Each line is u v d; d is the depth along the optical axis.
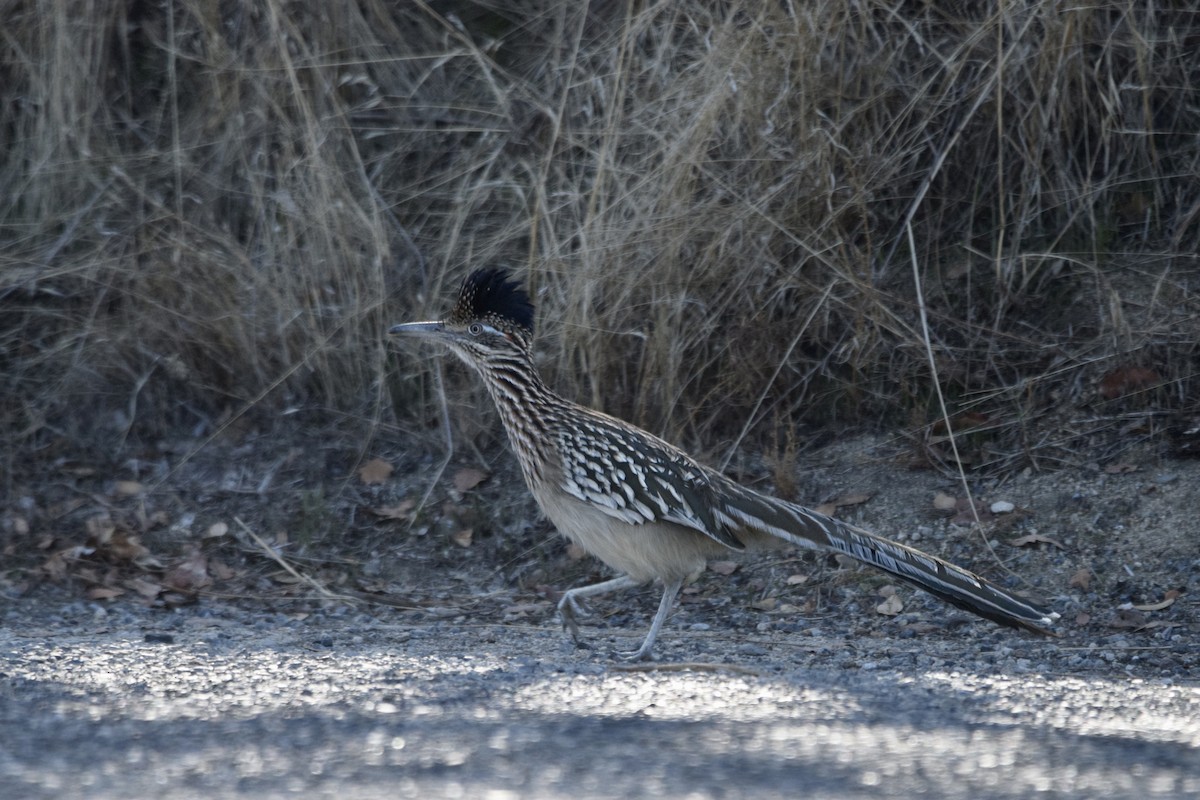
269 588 13.17
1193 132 15.53
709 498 10.55
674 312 14.19
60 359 15.33
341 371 15.21
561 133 15.46
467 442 14.76
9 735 7.37
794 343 14.33
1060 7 15.03
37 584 12.95
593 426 10.80
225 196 16.14
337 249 15.34
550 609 12.72
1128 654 11.02
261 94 16.03
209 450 14.84
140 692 8.39
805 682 8.84
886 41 15.36
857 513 13.64
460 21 17.20
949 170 15.45
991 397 14.39
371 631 11.66
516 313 11.22
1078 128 15.55
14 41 16.52
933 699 8.29
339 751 6.98
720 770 6.64
